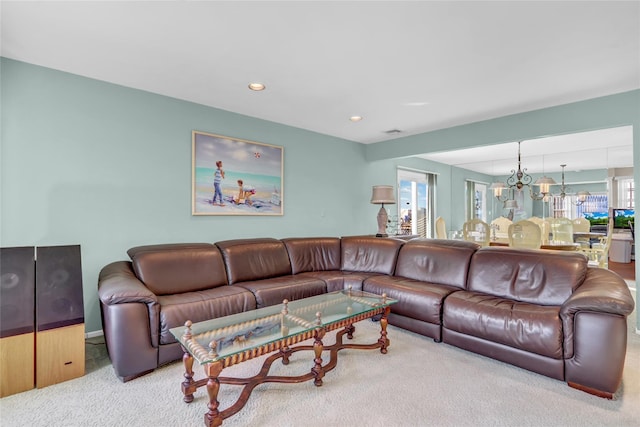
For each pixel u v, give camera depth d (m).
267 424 1.66
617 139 4.57
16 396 1.89
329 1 1.76
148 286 2.62
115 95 2.91
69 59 2.46
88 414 1.73
